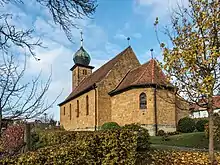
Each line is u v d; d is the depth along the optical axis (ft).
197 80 27.30
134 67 109.50
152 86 84.28
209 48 26.45
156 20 33.81
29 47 16.01
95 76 122.72
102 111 100.32
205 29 26.94
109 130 28.78
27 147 28.94
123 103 93.91
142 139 40.55
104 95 101.76
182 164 34.76
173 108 86.89
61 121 154.71
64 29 17.38
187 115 89.97
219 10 26.96
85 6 16.96
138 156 36.45
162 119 84.43
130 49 110.93
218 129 51.37
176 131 83.82
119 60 107.34
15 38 15.14
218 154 40.11
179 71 27.81
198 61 26.86
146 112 84.79
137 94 87.56
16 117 13.56
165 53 28.45
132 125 41.27
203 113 121.29
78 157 21.89
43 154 19.15
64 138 39.01
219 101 30.94
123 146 27.55
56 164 19.47
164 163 35.24
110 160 26.07
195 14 28.07
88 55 154.71
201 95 28.02
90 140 24.61
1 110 12.75
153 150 42.63
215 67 27.07
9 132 34.68
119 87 99.86
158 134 81.35
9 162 17.37
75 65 152.46
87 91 110.73
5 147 33.68
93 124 101.91
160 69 31.55
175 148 49.49
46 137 49.52
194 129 81.20
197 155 39.63
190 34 27.63
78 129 119.65
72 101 132.77
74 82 154.40
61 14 16.76
